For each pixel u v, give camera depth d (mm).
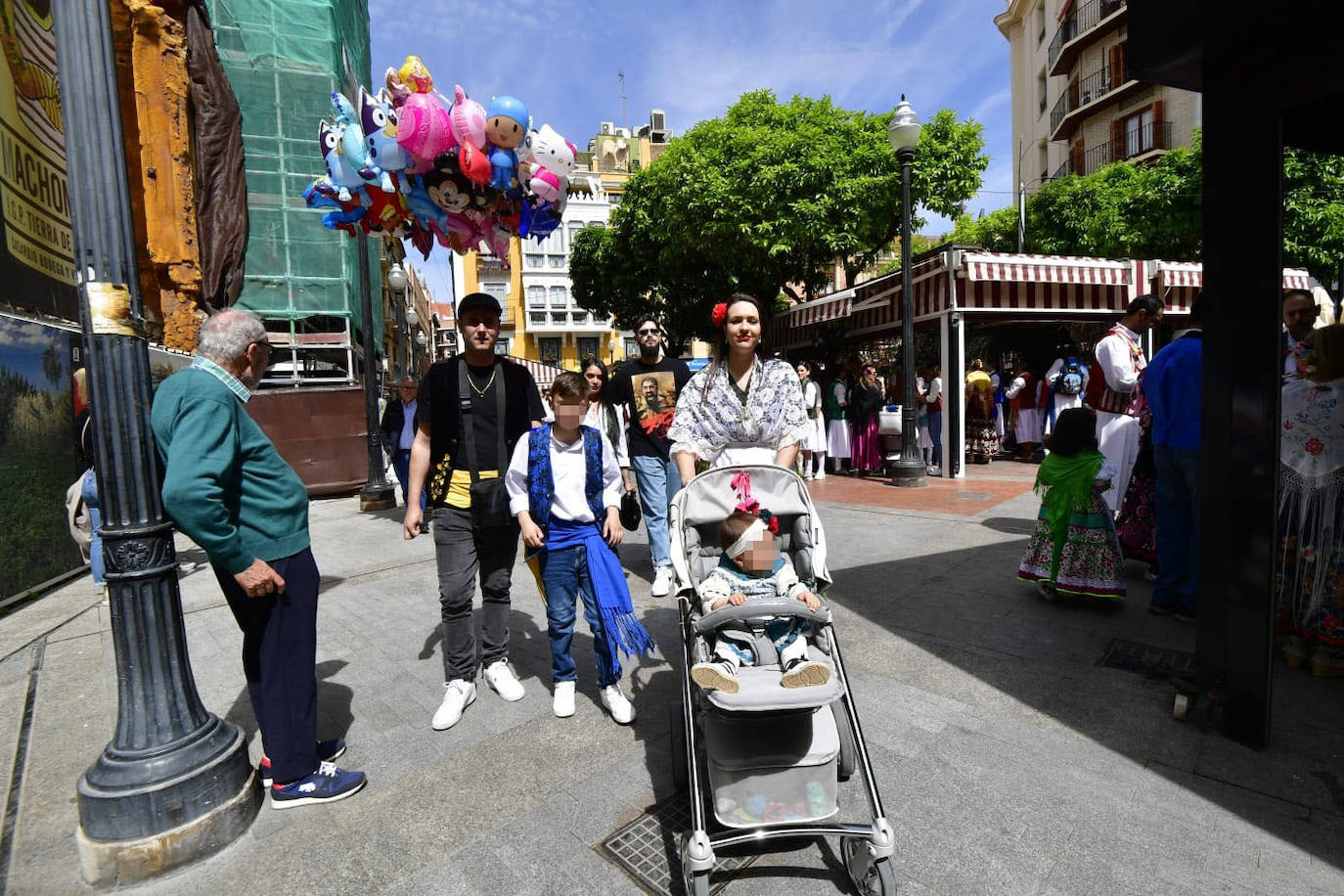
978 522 7777
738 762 2199
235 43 14000
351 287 15469
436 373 3604
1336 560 3637
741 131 17609
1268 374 2834
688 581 2746
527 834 2561
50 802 2904
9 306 6922
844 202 16234
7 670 4391
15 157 7191
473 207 3715
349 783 2854
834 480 12078
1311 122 3602
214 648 4648
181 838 2410
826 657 2398
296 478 2840
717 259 18953
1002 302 11414
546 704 3662
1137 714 3314
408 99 3309
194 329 11703
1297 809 2557
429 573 6438
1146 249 19734
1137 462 5484
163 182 11219
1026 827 2502
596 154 51594
